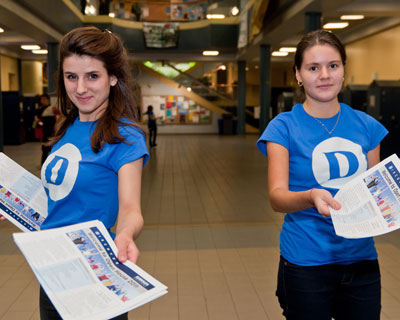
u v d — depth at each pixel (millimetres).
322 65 1634
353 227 1334
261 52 16781
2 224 5254
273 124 1743
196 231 4934
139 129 1462
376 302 1673
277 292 1813
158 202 6527
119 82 1485
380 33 14250
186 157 12523
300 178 1699
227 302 3160
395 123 9438
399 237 4617
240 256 4109
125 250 1221
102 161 1421
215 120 24328
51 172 1458
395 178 1450
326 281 1659
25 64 22234
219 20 18422
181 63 24188
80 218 1442
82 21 16828
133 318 2930
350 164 1661
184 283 3488
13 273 3730
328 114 1727
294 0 11367
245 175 9078
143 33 18484
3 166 1655
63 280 1096
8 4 10047
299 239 1688
